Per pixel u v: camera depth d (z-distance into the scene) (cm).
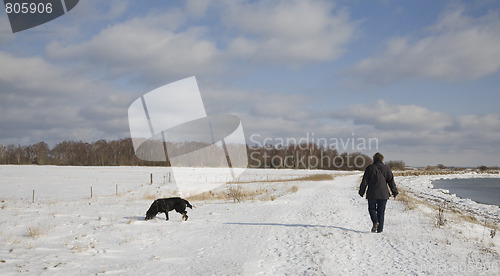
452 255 738
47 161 9050
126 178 4834
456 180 8231
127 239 906
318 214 1391
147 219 1241
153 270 639
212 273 619
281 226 1095
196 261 709
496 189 5075
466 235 954
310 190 2856
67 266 645
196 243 883
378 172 961
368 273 630
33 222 1142
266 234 974
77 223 1145
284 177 5472
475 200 3400
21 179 4634
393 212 1395
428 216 1277
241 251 795
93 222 1173
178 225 1145
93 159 8912
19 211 1444
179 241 905
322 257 729
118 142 9212
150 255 761
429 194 3556
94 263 679
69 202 2184
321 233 964
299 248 810
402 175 8769
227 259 724
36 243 840
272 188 3262
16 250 757
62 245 829
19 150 9975
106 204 1980
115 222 1188
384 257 732
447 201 2942
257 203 1888
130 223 1163
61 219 1232
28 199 2586
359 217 1312
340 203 1831
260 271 637
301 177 5341
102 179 4666
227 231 1030
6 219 1189
